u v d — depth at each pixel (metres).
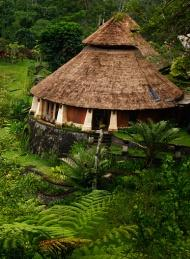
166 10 22.34
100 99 36.72
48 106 40.47
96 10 84.19
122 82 37.72
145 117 37.44
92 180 27.80
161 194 10.70
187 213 8.37
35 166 34.84
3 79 65.25
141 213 8.56
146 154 29.50
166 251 7.96
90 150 30.72
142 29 23.64
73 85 38.12
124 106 36.25
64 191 28.78
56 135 37.62
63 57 65.44
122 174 28.81
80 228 7.57
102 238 7.35
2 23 94.38
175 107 37.91
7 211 9.73
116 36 39.69
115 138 35.00
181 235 7.98
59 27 65.69
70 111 38.19
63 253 7.00
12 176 15.42
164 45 27.48
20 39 89.38
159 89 38.25
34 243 7.04
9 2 97.88
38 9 99.31
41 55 76.44
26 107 48.25
